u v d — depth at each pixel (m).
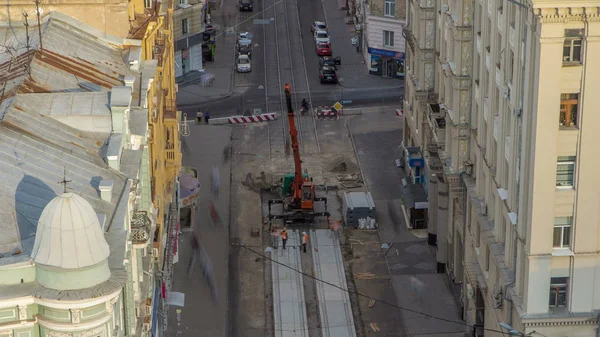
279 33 148.25
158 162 68.25
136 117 55.09
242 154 105.12
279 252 84.44
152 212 60.78
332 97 122.94
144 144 55.00
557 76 52.22
